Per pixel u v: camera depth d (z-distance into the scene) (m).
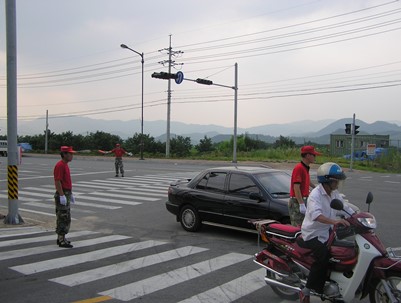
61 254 7.77
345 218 4.60
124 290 5.81
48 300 5.42
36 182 21.69
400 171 35.53
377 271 4.39
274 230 5.47
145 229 10.30
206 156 47.88
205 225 10.59
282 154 44.78
